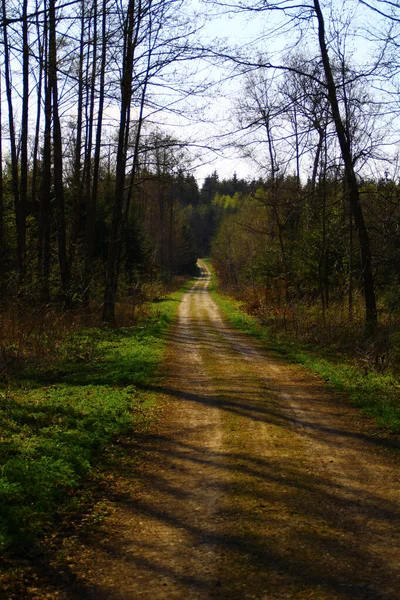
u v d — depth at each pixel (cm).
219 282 7888
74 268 2728
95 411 938
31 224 2933
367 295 1683
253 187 3294
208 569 445
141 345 1819
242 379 1299
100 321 2230
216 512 558
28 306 1739
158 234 7306
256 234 4778
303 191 2028
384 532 513
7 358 1320
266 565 450
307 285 2866
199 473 675
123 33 1758
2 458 660
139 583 425
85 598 404
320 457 739
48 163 2275
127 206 2658
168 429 874
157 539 500
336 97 1553
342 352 1705
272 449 770
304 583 422
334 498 597
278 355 1728
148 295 4347
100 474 668
